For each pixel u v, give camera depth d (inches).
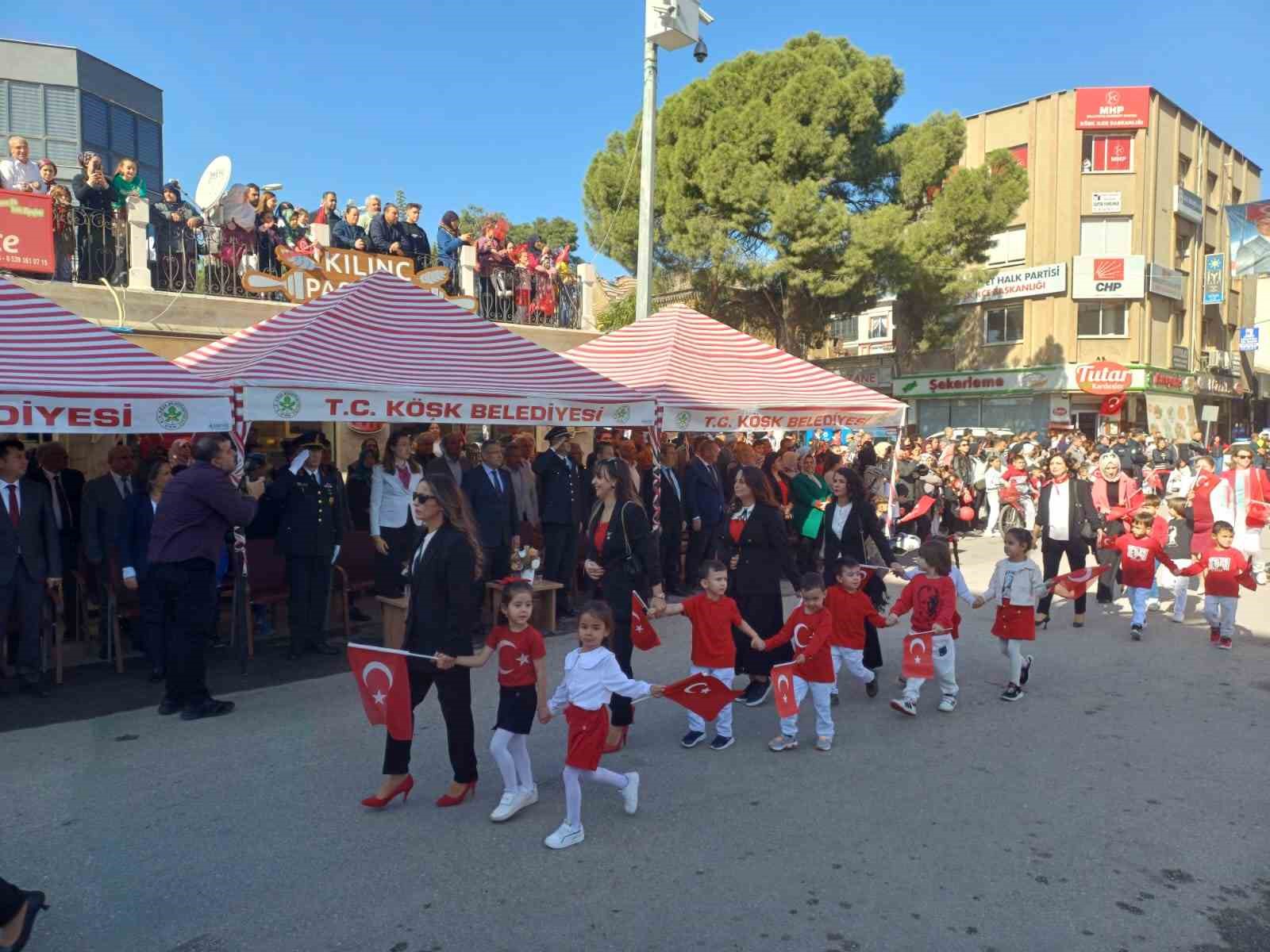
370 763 209.5
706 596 226.7
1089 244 1261.1
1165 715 251.8
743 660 259.4
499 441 345.7
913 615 253.8
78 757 212.1
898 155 980.6
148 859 161.9
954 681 255.4
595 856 164.2
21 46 789.2
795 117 893.2
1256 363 1566.2
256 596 316.8
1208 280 1384.1
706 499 430.9
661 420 381.4
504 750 177.3
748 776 204.8
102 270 453.7
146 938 137.1
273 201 529.3
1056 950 135.8
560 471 365.1
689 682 185.5
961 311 1354.6
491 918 143.0
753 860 163.2
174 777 199.9
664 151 946.1
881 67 944.3
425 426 526.3
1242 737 233.1
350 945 135.5
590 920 142.5
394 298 361.1
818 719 222.5
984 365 1331.2
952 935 139.3
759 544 257.3
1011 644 264.5
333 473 310.7
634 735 234.7
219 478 240.8
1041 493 369.1
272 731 230.8
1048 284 1251.8
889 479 529.0
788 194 864.9
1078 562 358.9
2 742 221.9
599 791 195.8
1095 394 1238.9
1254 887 155.6
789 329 988.6
